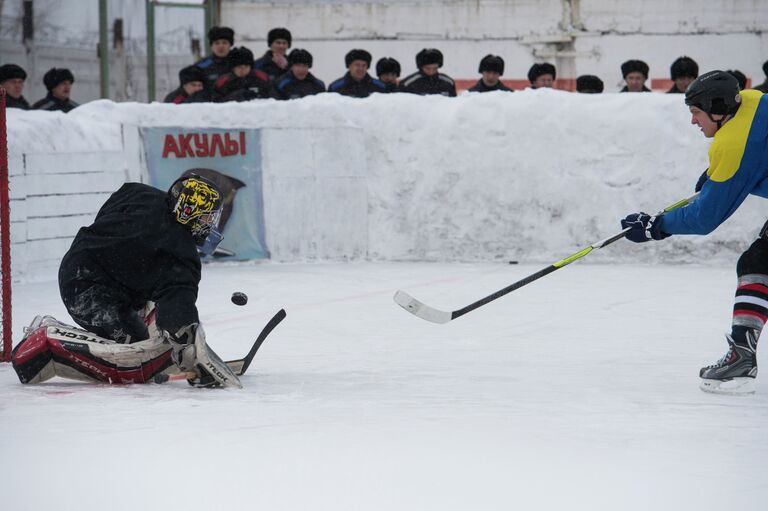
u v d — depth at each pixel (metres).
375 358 9.66
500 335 11.02
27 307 13.11
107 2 24.06
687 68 20.17
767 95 7.41
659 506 4.61
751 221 17.05
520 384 8.09
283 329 11.48
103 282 7.80
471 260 17.81
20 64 23.27
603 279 15.52
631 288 14.57
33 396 7.30
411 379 8.38
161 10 25.11
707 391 7.62
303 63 20.11
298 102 17.94
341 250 18.02
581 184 17.44
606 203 17.39
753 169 7.28
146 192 7.97
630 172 17.33
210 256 17.27
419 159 17.91
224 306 13.17
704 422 6.42
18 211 15.15
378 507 4.58
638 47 25.06
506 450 5.59
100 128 16.55
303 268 17.14
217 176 17.31
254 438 5.86
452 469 5.20
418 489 4.85
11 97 18.88
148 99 24.95
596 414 6.69
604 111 17.44
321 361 9.48
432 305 13.16
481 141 17.69
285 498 4.70
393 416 6.57
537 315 12.35
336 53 25.78
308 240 17.88
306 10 25.66
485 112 17.77
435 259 17.92
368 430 6.10
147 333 8.14
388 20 25.53
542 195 17.55
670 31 24.95
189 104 17.36
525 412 6.74
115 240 7.75
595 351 9.98
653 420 6.48
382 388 7.86
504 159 17.61
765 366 9.05
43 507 4.60
